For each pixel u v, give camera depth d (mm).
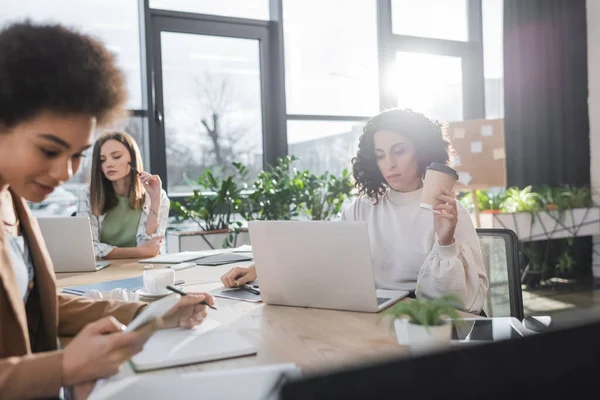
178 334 1158
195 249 3654
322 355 1032
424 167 1858
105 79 922
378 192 1926
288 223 1382
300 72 4543
